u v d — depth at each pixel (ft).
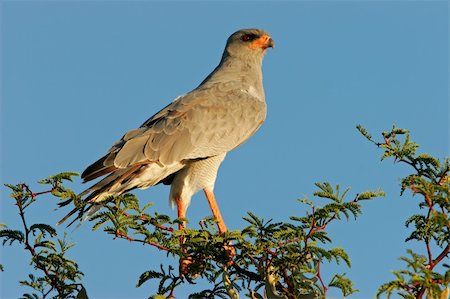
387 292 26.32
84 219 38.37
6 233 34.65
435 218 29.19
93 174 44.04
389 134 34.37
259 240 33.81
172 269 34.88
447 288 28.25
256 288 35.14
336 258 31.48
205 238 34.73
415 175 32.76
